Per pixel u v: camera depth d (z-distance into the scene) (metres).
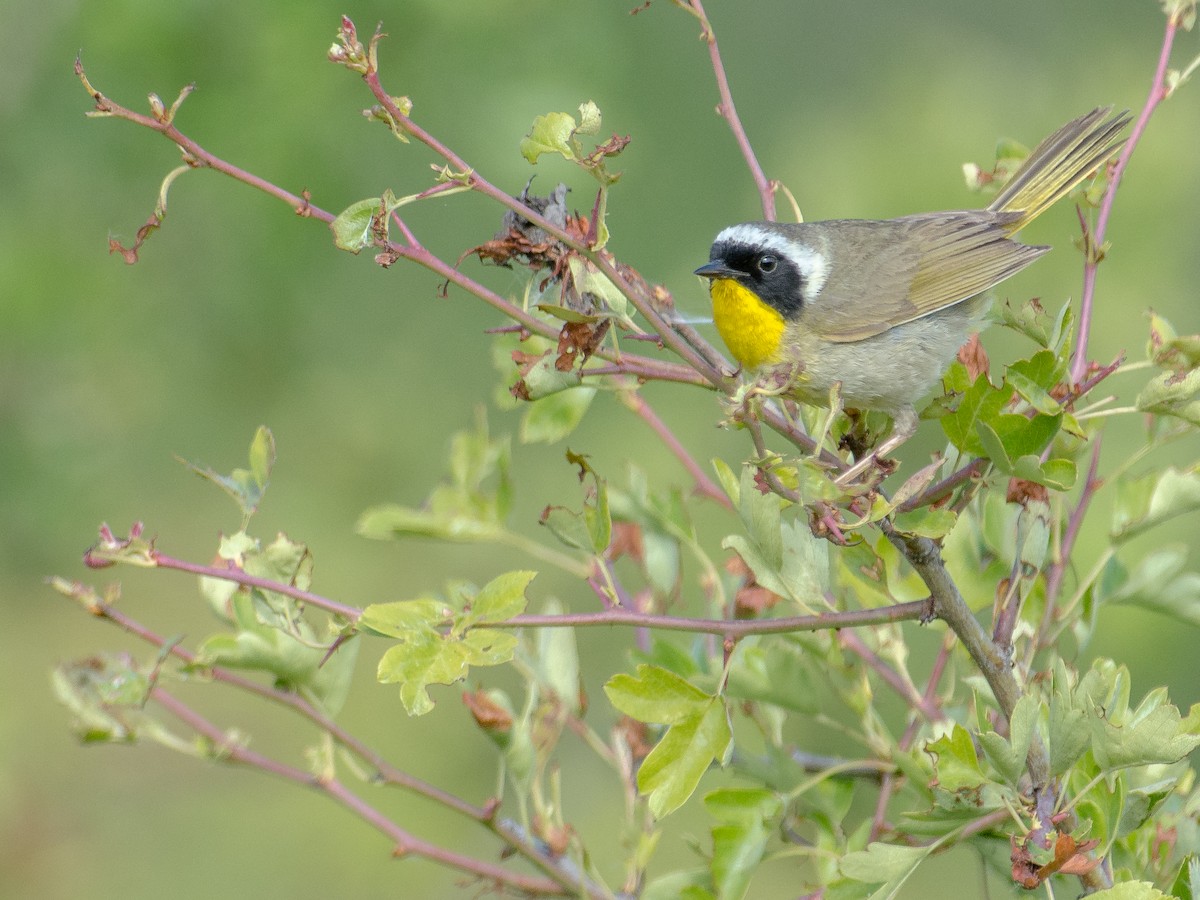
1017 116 12.61
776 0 15.80
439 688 14.45
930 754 5.92
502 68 12.72
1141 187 11.66
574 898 6.63
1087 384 5.61
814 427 6.66
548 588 14.21
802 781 6.50
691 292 13.70
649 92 15.27
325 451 14.09
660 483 13.19
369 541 14.23
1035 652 6.27
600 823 12.71
